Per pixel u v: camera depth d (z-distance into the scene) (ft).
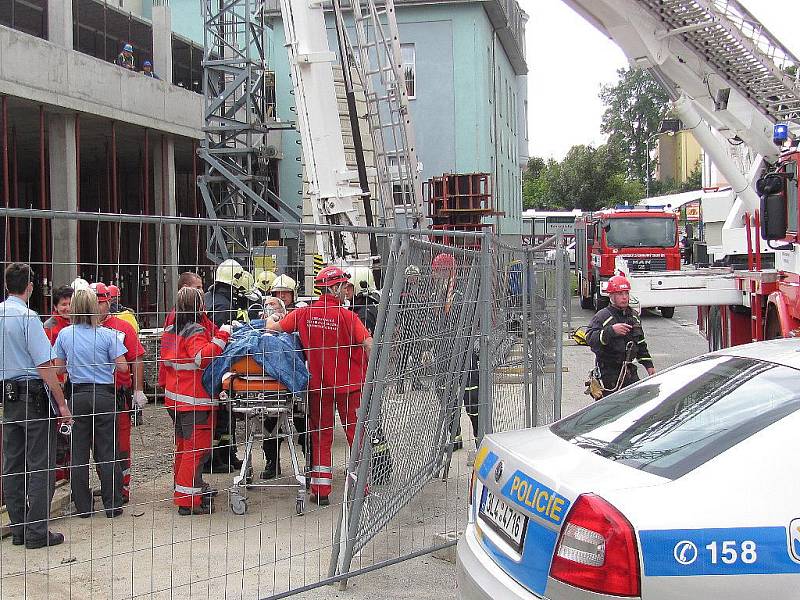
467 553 12.11
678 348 57.82
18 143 69.77
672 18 33.14
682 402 12.09
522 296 25.77
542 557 10.37
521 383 25.73
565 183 212.64
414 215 38.47
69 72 57.57
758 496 9.76
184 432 20.40
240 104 74.90
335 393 20.36
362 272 29.14
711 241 64.28
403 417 18.88
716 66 34.91
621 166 230.89
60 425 18.45
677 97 35.45
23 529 18.47
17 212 12.57
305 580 16.89
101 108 61.00
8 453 18.29
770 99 35.68
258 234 68.39
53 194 59.21
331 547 18.66
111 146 68.28
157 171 72.13
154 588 16.22
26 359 17.67
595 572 9.66
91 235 58.03
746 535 9.57
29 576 16.75
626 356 24.68
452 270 20.44
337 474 24.76
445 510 21.36
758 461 10.03
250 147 74.49
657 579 9.48
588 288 94.43
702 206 64.49
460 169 92.63
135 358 21.44
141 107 65.98
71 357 19.26
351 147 45.62
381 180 38.29
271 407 20.52
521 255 25.81
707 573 9.49
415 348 18.69
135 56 74.59
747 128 35.99
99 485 23.62
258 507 21.71
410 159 38.17
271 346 20.08
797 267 26.53
